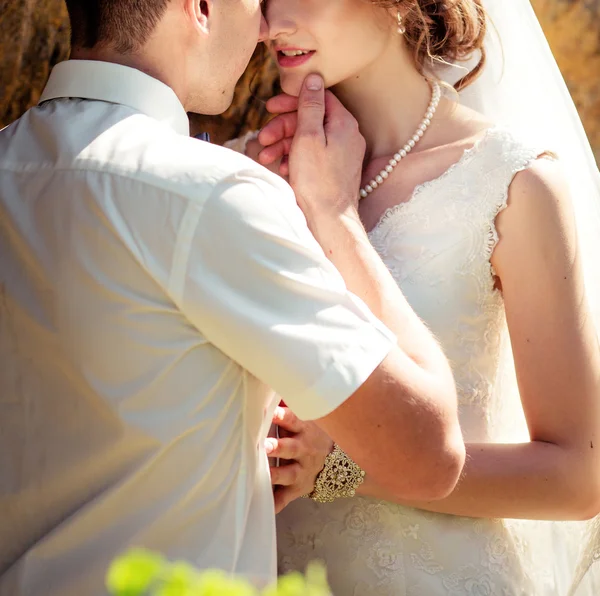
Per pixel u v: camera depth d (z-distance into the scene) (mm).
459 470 1697
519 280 2141
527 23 2496
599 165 4180
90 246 1567
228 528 1637
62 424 1641
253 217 1523
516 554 2234
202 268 1525
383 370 1576
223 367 1604
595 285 2348
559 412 2084
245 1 1855
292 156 2219
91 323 1573
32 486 1666
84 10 1759
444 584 2164
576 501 2084
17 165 1688
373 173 2361
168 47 1766
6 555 1695
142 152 1581
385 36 2309
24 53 2918
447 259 2199
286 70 2324
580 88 4188
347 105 2406
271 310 1525
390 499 2127
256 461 1711
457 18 2361
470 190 2207
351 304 1582
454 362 2207
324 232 2098
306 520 2258
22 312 1641
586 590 2418
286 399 1557
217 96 1896
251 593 699
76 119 1685
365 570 2186
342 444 1631
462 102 2479
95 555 1610
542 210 2123
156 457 1578
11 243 1663
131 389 1577
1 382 1679
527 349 2125
